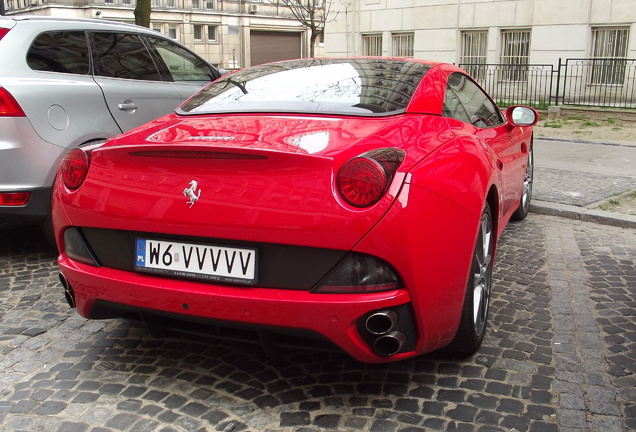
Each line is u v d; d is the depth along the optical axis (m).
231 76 3.74
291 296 2.37
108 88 5.07
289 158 2.34
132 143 2.73
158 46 5.96
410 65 3.59
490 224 3.25
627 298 3.84
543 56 18.25
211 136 2.66
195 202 2.46
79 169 2.78
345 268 2.34
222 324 2.48
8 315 3.61
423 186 2.43
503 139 4.12
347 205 2.30
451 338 2.70
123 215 2.60
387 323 2.38
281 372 2.90
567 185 7.29
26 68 4.54
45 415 2.56
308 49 53.66
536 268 4.42
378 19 22.38
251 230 2.37
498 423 2.48
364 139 2.55
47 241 5.04
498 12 19.05
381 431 2.43
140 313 2.66
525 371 2.91
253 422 2.50
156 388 2.77
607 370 2.92
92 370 2.94
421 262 2.40
